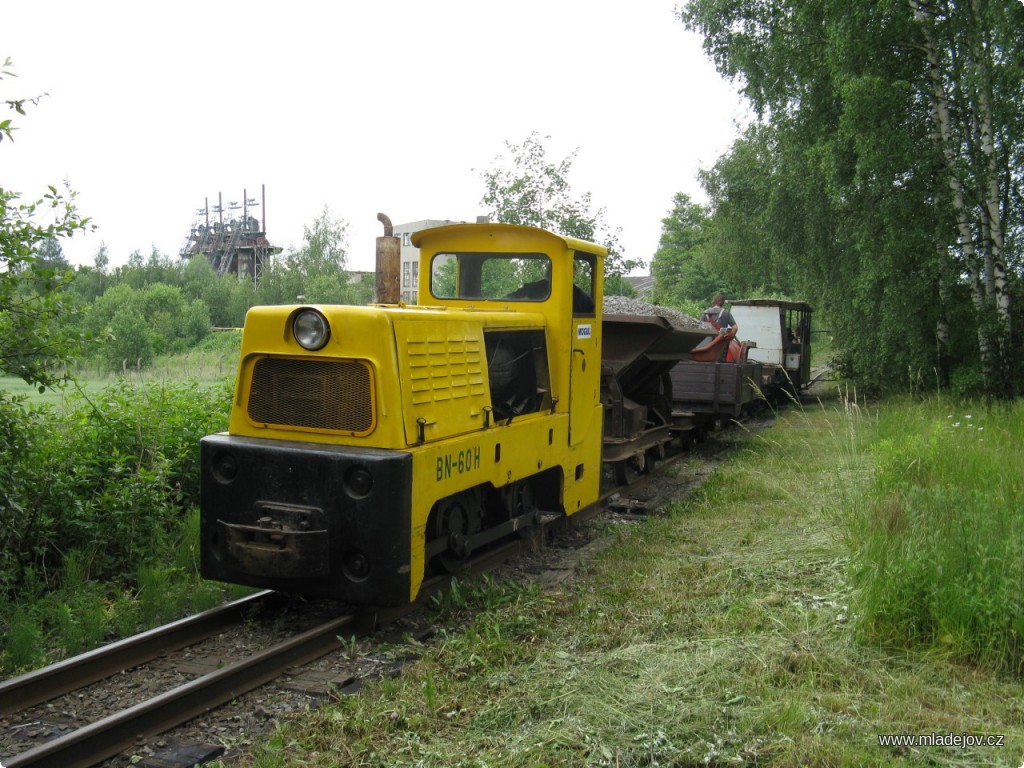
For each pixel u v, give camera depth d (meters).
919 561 5.13
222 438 5.59
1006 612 4.77
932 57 14.90
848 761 3.61
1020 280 16.19
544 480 7.54
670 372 12.52
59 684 4.55
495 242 7.45
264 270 42.97
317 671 4.89
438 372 5.72
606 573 6.67
